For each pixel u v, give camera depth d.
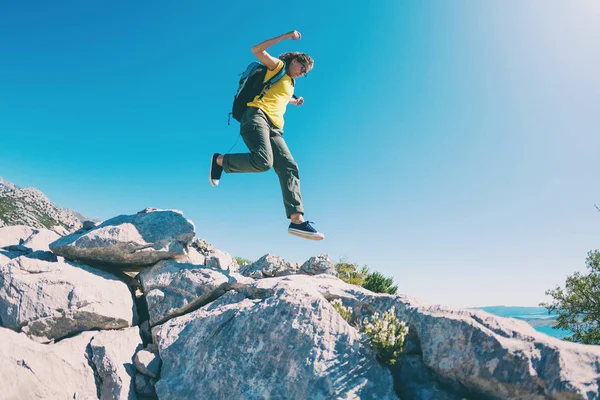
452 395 4.06
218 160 6.21
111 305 5.99
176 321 5.79
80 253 6.52
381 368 4.38
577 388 3.31
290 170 5.93
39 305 5.54
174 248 6.84
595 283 15.75
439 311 4.64
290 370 4.45
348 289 6.24
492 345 3.89
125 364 5.29
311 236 5.69
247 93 6.01
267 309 5.16
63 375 4.88
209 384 4.73
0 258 6.32
